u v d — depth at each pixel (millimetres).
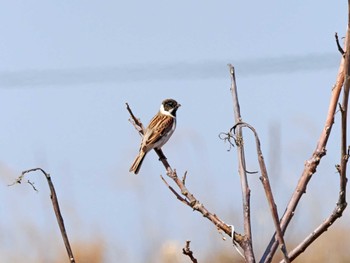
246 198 7348
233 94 7598
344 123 6527
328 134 7336
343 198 6863
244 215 7312
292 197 7348
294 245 13977
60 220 7105
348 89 6465
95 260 15578
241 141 7473
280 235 6422
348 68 6441
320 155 7316
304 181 7340
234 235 7230
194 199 7344
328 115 7332
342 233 15516
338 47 6551
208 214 7242
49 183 7078
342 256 15289
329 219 6973
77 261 15578
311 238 7094
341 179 6773
